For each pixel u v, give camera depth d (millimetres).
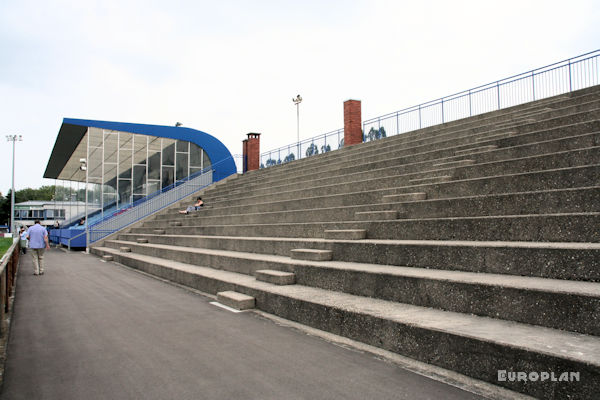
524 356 3420
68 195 43688
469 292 4719
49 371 4285
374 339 4863
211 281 8992
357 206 9602
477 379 3766
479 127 12523
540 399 3299
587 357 3125
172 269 11141
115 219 24406
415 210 8156
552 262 4668
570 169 6422
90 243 23312
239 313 6926
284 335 5496
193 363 4453
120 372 4227
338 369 4168
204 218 17375
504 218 5953
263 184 19266
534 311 4105
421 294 5277
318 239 9328
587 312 3717
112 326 6156
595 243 4930
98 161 26062
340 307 5395
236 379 3973
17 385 3922
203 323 6254
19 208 65812
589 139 7496
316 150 26281
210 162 28625
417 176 10031
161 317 6703
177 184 27359
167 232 19266
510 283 4438
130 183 26438
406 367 4164
